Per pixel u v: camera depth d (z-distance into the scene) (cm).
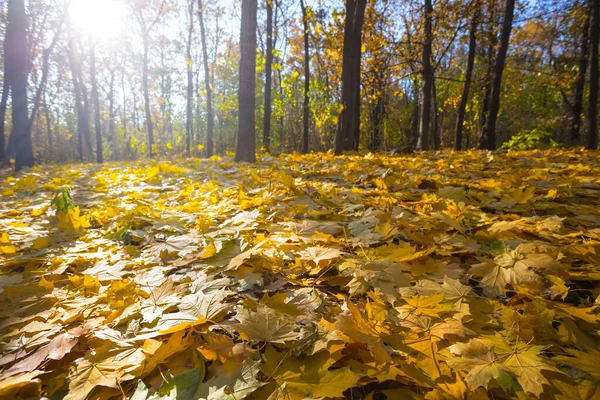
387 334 106
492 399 85
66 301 148
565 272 146
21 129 996
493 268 154
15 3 955
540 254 151
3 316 138
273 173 464
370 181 407
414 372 91
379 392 97
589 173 411
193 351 102
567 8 1356
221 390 87
